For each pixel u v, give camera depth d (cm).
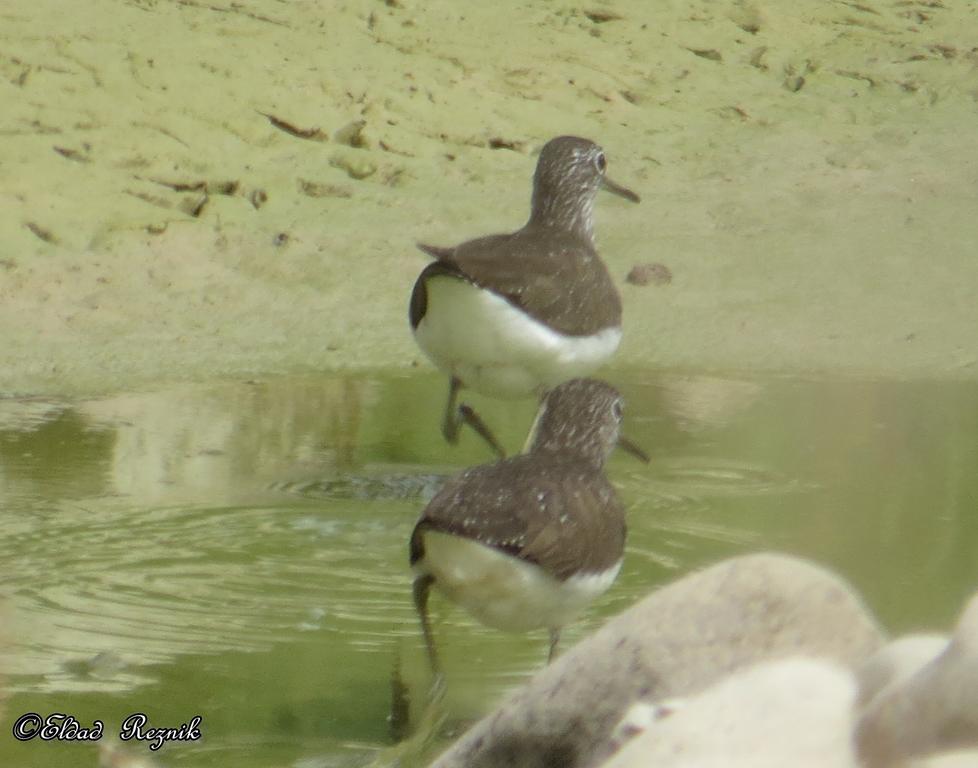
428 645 805
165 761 733
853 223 1786
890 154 2006
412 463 1174
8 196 1661
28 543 988
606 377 1380
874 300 1577
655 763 413
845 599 605
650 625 602
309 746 747
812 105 2166
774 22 2425
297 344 1449
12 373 1357
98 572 945
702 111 2119
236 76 1980
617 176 1903
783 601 603
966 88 2244
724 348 1456
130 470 1134
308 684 807
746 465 1157
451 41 2208
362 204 1761
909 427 1245
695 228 1766
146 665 823
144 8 2155
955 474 1134
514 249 1154
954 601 898
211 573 949
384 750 741
